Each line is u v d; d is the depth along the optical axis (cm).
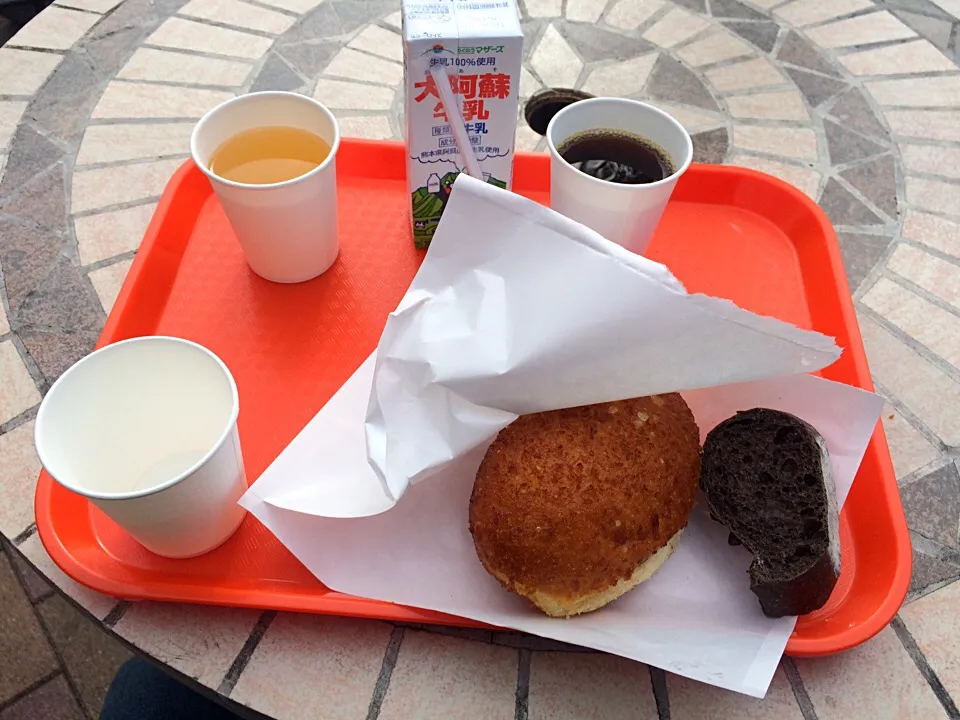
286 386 62
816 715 49
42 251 73
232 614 51
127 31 96
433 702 49
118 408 50
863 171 85
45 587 96
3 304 69
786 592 47
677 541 53
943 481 61
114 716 64
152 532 47
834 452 53
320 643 51
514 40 56
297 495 51
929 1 106
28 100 87
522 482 48
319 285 69
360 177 78
